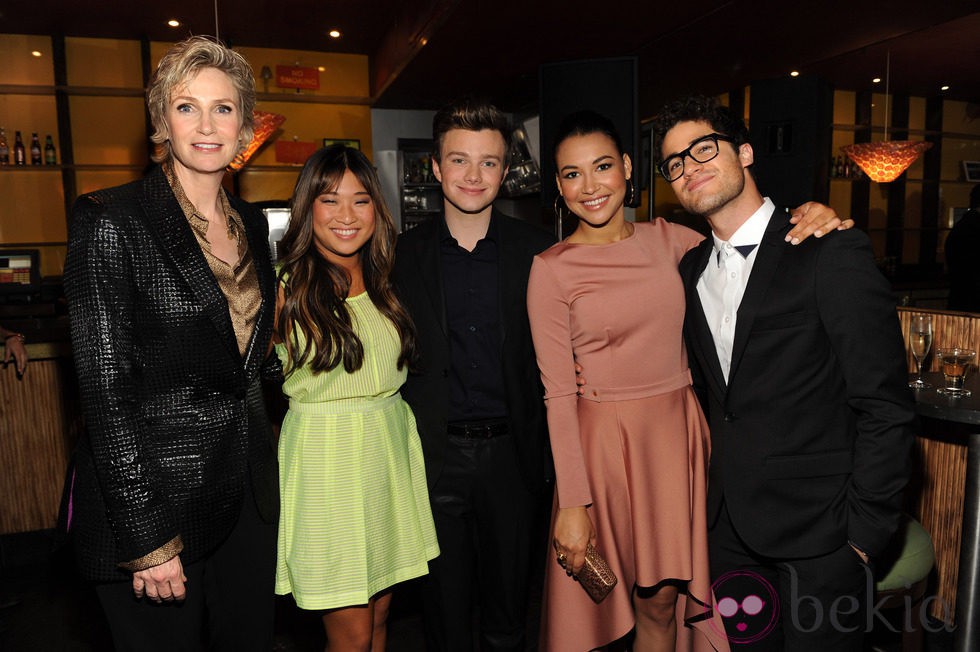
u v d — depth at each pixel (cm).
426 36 458
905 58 596
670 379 167
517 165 503
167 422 140
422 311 183
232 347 146
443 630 190
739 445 152
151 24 558
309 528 159
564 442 164
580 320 165
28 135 586
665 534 164
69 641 255
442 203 192
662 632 177
